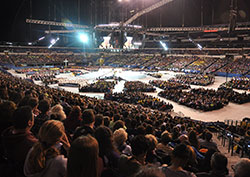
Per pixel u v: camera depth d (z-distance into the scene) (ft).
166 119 49.60
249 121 62.90
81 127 14.05
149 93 137.39
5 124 12.31
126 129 24.90
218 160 12.10
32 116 11.21
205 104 95.61
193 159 16.67
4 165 10.41
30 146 10.62
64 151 13.70
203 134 33.22
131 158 11.55
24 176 10.05
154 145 16.44
